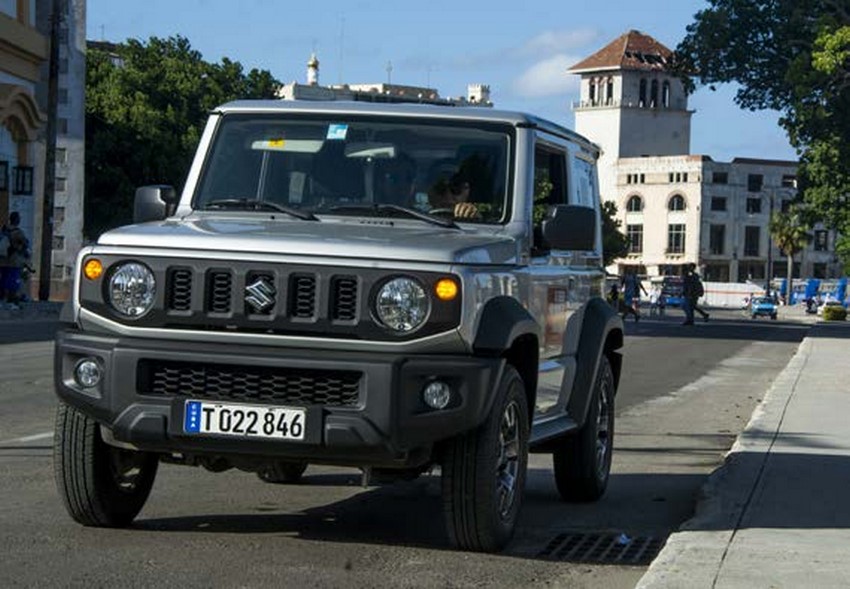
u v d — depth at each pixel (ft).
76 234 154.92
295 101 27.43
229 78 237.86
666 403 57.16
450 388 21.94
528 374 25.02
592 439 30.42
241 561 23.08
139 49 233.14
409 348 22.00
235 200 26.25
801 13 149.48
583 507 30.53
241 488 30.91
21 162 133.49
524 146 26.43
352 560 23.47
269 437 21.98
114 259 22.76
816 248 560.20
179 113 229.45
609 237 419.95
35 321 99.04
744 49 156.87
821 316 307.78
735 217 541.75
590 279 30.63
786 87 156.66
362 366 21.72
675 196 540.11
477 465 22.94
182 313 22.35
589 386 29.43
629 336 118.62
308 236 22.77
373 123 26.73
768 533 25.52
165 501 28.84
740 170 541.34
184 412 22.20
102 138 214.90
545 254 26.94
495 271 23.43
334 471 33.86
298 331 22.11
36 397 48.83
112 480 24.75
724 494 30.14
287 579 21.83
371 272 22.03
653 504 31.14
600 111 577.43
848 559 23.11
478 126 26.55
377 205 25.76
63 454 24.25
